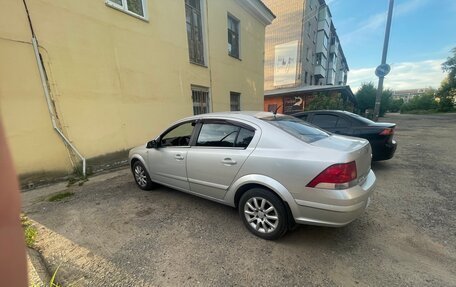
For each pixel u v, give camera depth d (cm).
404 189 374
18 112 403
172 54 708
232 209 318
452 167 496
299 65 1911
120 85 563
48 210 324
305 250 226
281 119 288
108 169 534
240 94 1112
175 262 213
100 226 279
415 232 251
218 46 922
